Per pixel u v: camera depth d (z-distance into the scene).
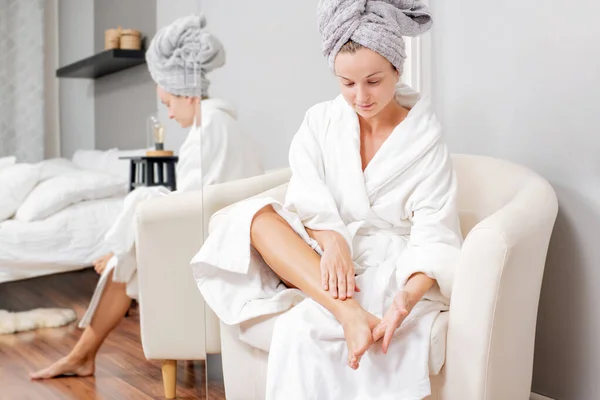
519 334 1.21
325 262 1.15
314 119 1.38
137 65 2.85
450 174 1.30
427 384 1.06
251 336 1.23
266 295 1.25
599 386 1.47
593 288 1.48
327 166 1.34
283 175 1.55
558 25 1.51
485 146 1.69
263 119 1.64
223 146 1.54
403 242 1.28
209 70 1.63
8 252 2.37
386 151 1.29
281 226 1.22
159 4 2.15
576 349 1.52
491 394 1.12
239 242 1.24
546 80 1.54
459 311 1.10
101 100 2.94
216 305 1.26
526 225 1.15
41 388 1.78
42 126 2.87
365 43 1.15
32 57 2.84
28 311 2.36
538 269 1.24
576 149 1.49
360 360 1.09
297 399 1.07
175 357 1.67
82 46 2.96
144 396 1.71
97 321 1.89
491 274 1.08
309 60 1.70
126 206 1.97
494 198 1.45
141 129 2.87
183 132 2.61
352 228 1.29
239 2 1.66
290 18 1.68
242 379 1.27
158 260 1.67
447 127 1.79
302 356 1.09
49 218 2.44
